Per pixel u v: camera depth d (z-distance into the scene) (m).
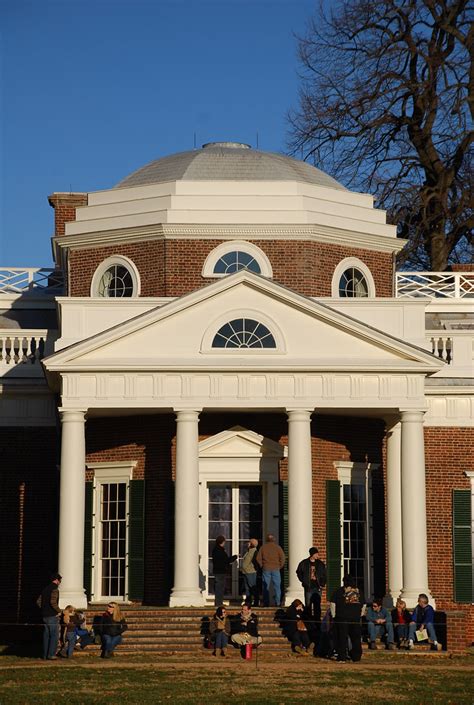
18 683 28.80
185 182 43.78
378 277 44.78
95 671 30.83
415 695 27.22
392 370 38.75
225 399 38.47
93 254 44.22
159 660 33.16
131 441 40.94
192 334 38.81
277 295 38.88
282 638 35.38
